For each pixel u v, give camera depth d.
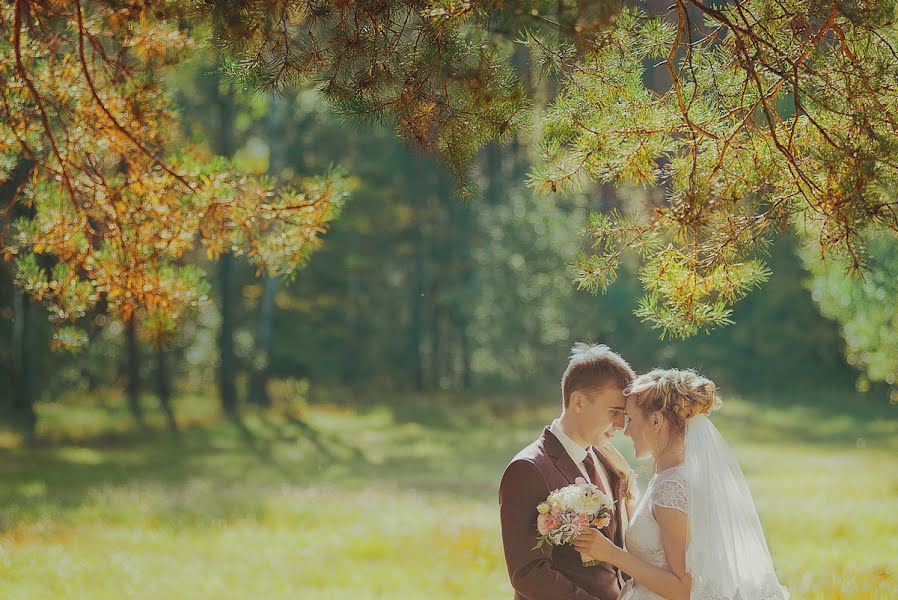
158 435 30.95
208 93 32.84
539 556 4.15
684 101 5.02
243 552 11.72
